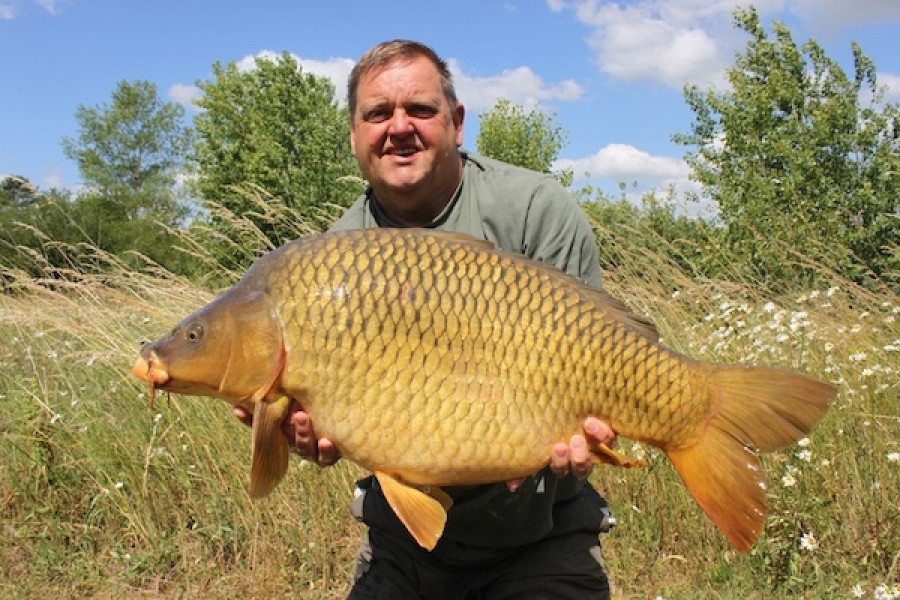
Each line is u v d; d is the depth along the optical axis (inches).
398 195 93.9
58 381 203.2
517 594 93.0
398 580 98.1
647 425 78.4
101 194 1829.5
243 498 169.0
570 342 76.3
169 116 2004.2
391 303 74.5
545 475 89.2
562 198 96.8
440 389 74.3
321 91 989.8
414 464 75.2
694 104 560.1
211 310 76.4
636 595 143.6
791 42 554.6
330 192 943.7
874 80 539.5
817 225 478.9
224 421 182.9
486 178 97.3
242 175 943.0
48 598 151.9
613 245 231.8
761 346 178.9
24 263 238.4
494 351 75.0
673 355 78.7
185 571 159.2
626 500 160.4
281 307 75.3
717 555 149.6
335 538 168.2
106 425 183.3
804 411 77.4
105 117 1958.7
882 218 459.2
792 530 143.6
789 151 520.7
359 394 74.6
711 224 510.3
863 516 143.4
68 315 217.8
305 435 77.6
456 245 76.9
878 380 160.7
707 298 216.4
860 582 134.8
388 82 91.0
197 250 229.1
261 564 160.4
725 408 79.0
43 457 178.9
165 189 1873.8
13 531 171.8
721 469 78.5
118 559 162.9
